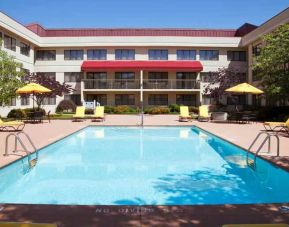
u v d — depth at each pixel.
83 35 47.59
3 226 3.00
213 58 45.56
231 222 5.21
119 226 4.99
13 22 35.41
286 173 9.20
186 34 47.59
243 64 45.53
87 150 14.38
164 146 15.52
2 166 9.47
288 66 26.31
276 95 26.52
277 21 32.69
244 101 44.50
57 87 33.81
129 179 9.42
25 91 23.56
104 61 44.62
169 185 8.77
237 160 12.11
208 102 44.47
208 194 8.00
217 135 17.42
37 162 11.67
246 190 8.34
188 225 5.06
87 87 43.53
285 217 5.44
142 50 45.19
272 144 13.94
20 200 7.55
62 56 45.03
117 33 47.44
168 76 45.50
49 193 8.06
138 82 43.78
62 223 5.12
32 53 43.00
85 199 7.60
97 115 28.64
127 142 16.83
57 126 22.75
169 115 38.09
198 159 12.33
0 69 23.59
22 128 20.11
